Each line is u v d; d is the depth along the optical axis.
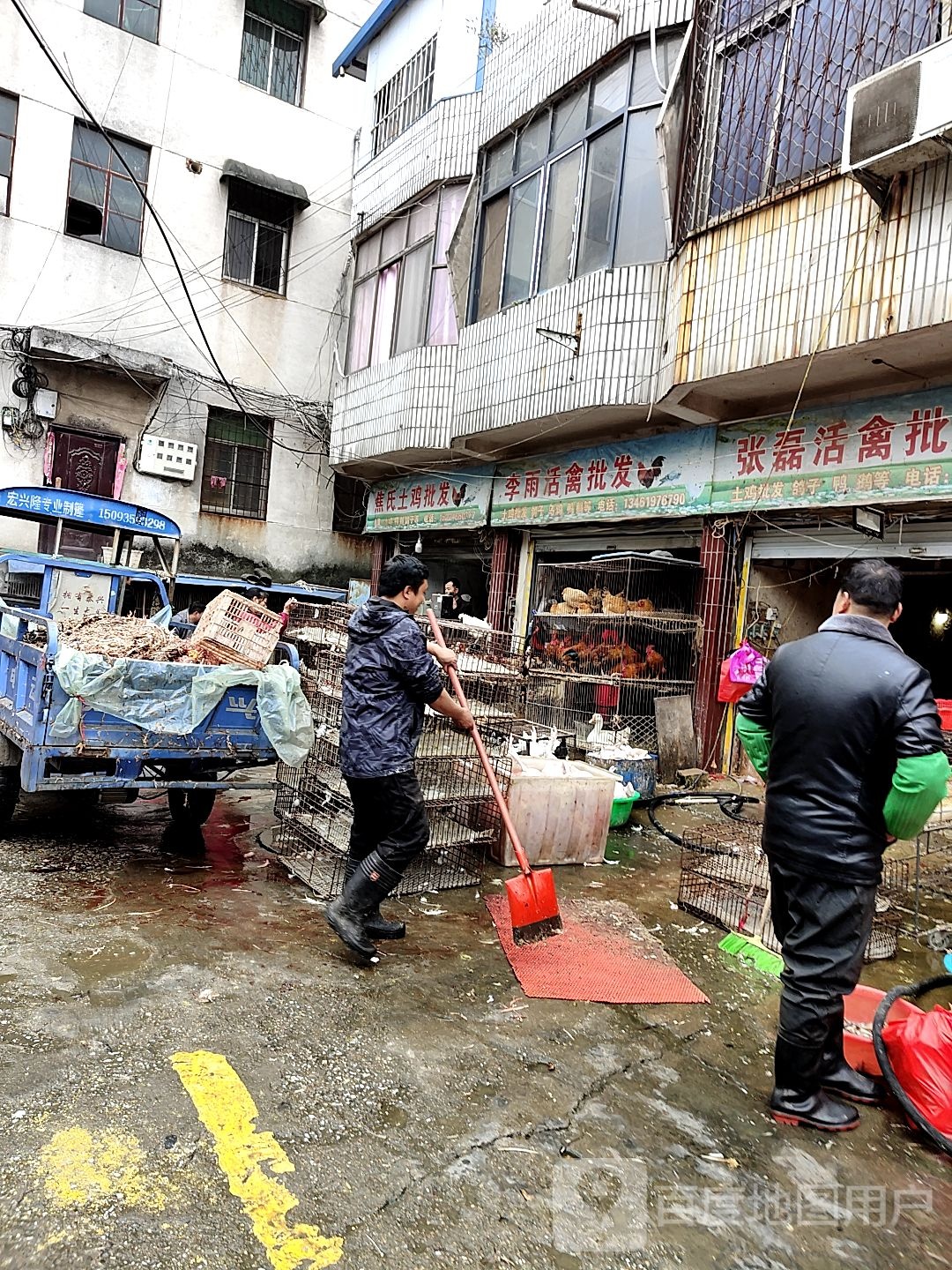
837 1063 2.74
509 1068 2.77
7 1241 1.83
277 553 14.45
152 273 13.05
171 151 13.16
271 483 14.38
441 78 11.05
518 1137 2.40
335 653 4.82
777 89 6.17
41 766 4.02
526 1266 1.93
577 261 8.48
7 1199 1.95
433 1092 2.59
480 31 10.39
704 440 7.89
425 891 4.46
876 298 5.36
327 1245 1.92
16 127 11.86
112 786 4.27
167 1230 1.91
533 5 9.90
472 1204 2.11
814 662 2.57
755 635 7.89
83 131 12.42
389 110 12.29
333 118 14.85
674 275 7.10
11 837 4.86
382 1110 2.46
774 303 6.08
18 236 11.87
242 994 3.09
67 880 4.17
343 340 14.62
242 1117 2.35
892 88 4.83
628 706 7.67
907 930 4.34
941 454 6.02
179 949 3.43
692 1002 3.40
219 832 5.36
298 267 14.55
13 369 11.86
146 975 3.17
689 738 7.62
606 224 8.15
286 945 3.58
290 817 4.82
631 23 7.80
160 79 13.02
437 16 11.20
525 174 9.38
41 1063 2.52
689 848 5.25
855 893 2.48
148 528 7.71
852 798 2.46
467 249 10.27
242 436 14.20
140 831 5.23
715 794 7.04
